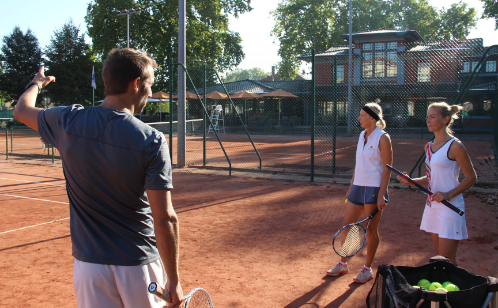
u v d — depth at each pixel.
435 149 3.52
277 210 7.05
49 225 6.15
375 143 3.91
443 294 2.26
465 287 2.58
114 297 1.94
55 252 4.98
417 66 23.19
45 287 3.97
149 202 1.85
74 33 40.84
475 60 12.03
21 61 42.47
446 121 3.49
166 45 35.38
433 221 3.49
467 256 4.73
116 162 1.81
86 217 1.91
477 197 7.88
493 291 2.32
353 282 4.04
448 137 3.48
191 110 25.67
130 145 1.81
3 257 4.79
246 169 11.41
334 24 45.31
